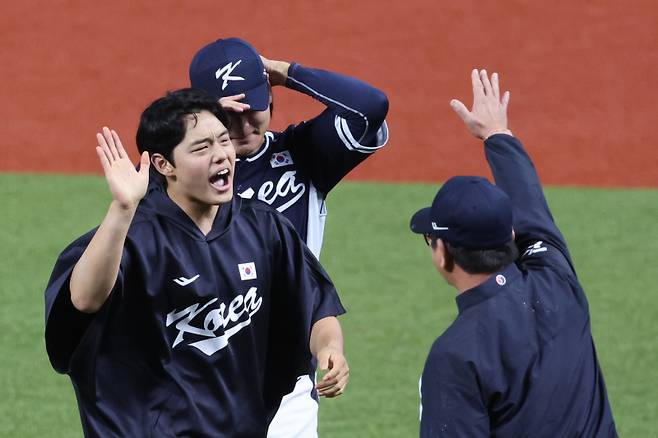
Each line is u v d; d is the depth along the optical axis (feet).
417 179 167.22
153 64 200.34
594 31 206.80
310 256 67.31
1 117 185.06
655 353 116.06
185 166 60.90
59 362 60.90
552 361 56.75
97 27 210.38
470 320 56.80
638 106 187.11
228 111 70.13
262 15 214.07
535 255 61.62
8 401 106.11
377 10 214.48
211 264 62.49
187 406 62.54
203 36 208.23
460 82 194.18
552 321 57.72
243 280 63.31
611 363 114.01
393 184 164.76
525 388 56.13
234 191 70.54
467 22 210.18
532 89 192.13
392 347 117.29
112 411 61.77
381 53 202.39
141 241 61.21
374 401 106.42
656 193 162.71
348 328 121.49
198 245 62.28
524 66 198.18
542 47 203.00
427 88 192.65
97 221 150.51
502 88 192.44
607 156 174.40
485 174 170.09
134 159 174.09
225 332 63.21
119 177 57.82
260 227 64.54
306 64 200.44
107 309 59.88
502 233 57.72
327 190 78.89
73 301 58.34
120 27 210.38
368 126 77.36
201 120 61.00
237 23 211.82
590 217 152.97
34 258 138.82
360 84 77.77
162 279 61.52
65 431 100.63
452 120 183.62
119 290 60.13
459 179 59.36
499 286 57.67
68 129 182.09
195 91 62.03
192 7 216.74
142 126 61.62
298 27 210.38
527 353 56.44
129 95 191.62
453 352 55.62
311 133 77.56
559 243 62.95
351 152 77.30
